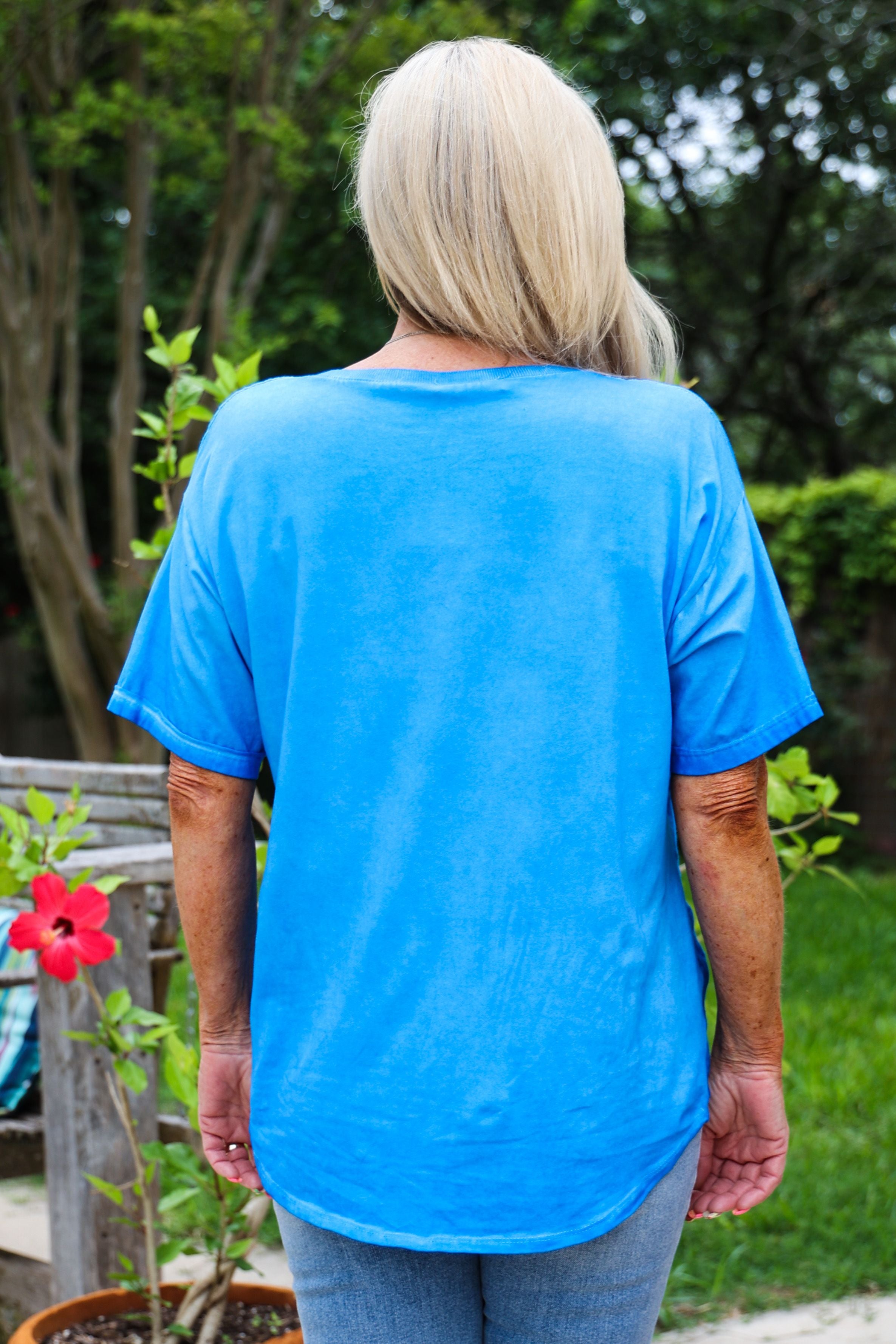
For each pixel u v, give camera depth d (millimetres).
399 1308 1073
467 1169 1011
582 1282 1064
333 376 1100
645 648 1030
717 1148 1212
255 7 8953
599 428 1041
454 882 1008
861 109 14016
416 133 1108
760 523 10164
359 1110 1024
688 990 1083
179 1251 2119
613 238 1146
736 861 1087
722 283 16188
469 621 1019
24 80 9109
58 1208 2395
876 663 9711
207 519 1085
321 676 1033
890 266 15102
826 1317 2686
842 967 5695
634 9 12914
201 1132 1260
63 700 13547
